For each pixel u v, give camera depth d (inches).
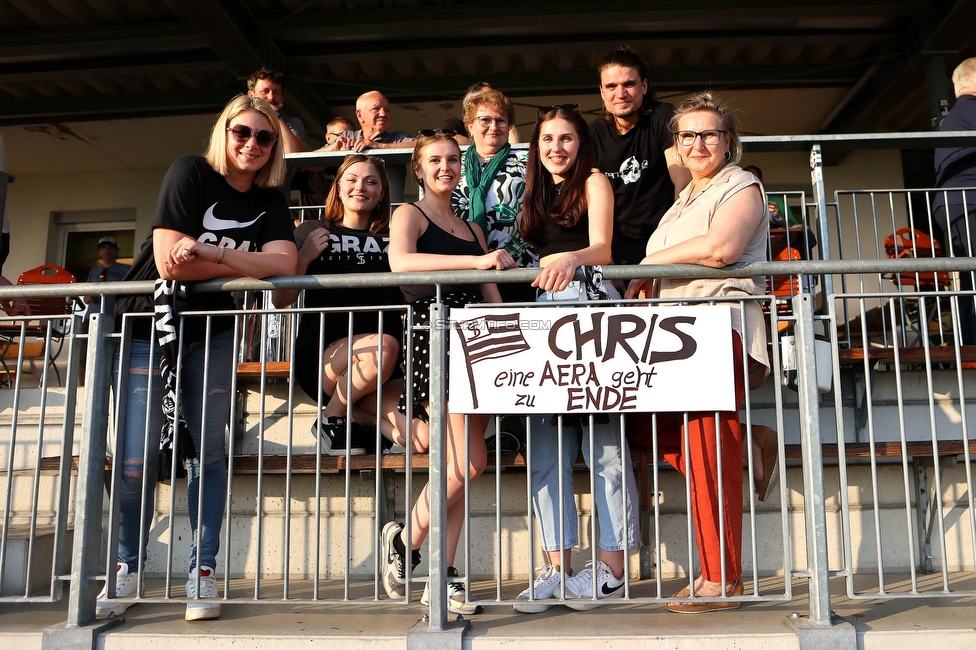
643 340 92.1
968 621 89.7
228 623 94.7
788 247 147.5
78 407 148.0
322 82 295.6
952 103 301.4
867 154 335.3
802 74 296.4
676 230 103.7
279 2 262.1
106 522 130.8
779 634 85.7
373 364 113.1
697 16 259.6
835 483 130.7
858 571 128.3
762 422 137.3
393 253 105.2
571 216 111.7
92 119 323.6
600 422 103.0
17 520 135.0
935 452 93.4
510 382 92.4
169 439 97.8
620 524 101.3
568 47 279.9
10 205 375.6
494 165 129.5
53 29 273.0
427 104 322.0
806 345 92.6
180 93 311.3
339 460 116.2
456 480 100.0
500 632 88.1
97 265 373.1
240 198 106.1
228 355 106.6
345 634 88.8
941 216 158.4
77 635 90.6
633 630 87.7
